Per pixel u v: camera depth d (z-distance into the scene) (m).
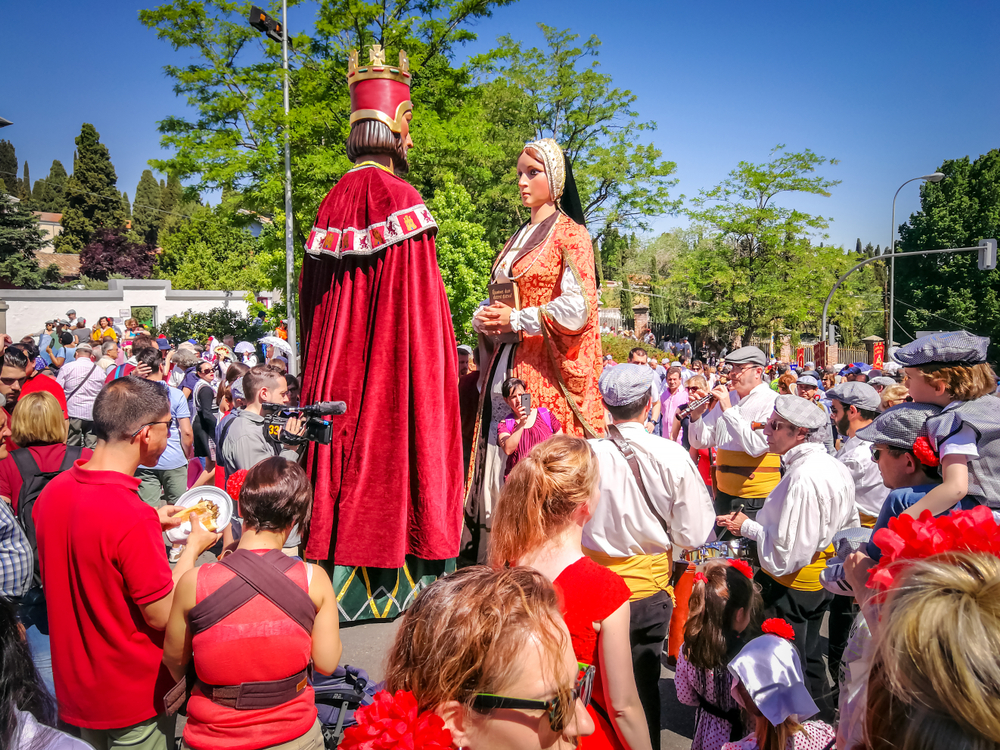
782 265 36.34
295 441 4.09
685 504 3.04
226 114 16.36
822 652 4.45
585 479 2.27
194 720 2.27
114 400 2.57
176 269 60.78
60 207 92.25
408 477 4.75
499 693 1.50
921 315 46.16
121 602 2.49
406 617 1.68
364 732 1.36
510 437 4.73
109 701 2.51
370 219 4.81
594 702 2.21
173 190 79.19
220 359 16.28
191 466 6.37
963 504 2.90
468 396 5.53
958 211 46.06
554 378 5.07
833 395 4.76
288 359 15.18
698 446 6.81
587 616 2.09
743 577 3.29
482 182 31.80
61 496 2.54
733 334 40.31
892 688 1.17
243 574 2.28
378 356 4.76
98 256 61.62
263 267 19.14
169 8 15.91
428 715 1.42
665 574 3.20
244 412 4.77
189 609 2.27
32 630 3.12
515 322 4.98
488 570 1.69
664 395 9.88
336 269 4.96
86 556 2.46
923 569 1.25
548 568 2.24
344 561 4.62
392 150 5.14
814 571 3.79
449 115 19.12
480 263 19.92
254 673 2.25
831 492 3.64
